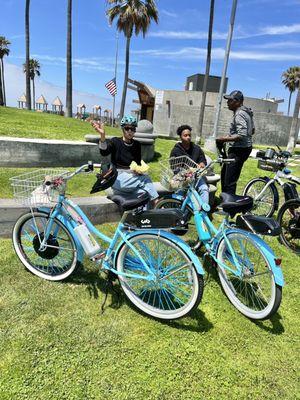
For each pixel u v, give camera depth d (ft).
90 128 33.71
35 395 7.03
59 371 7.63
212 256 10.77
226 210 10.28
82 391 7.24
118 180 11.10
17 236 11.08
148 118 113.91
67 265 10.78
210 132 74.74
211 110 74.08
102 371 7.76
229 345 8.96
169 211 9.08
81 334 8.73
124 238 9.50
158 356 8.33
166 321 9.54
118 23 78.59
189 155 14.70
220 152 16.69
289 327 9.96
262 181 18.19
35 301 9.73
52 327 8.84
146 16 76.79
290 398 7.62
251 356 8.69
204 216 11.31
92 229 10.35
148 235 9.20
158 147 30.66
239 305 10.33
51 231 10.67
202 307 10.37
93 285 10.73
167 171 13.50
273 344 9.19
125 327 9.15
